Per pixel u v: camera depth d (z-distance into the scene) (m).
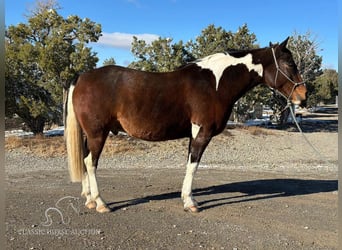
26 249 4.15
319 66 29.91
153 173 10.12
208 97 5.63
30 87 18.12
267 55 6.01
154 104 5.51
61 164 12.51
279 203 6.30
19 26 18.05
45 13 18.34
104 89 5.47
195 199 6.52
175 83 5.60
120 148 15.43
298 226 5.06
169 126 5.65
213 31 24.36
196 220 5.28
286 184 8.12
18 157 13.54
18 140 15.84
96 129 5.53
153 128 5.61
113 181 8.52
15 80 17.62
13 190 7.36
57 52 17.20
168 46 22.08
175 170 10.94
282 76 6.01
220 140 18.27
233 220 5.30
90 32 18.30
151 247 4.24
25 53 16.97
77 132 5.70
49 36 18.22
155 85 5.54
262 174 9.84
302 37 27.33
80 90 5.54
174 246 4.28
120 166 12.25
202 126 5.66
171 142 16.97
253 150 16.98
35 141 15.93
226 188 7.59
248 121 29.64
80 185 7.98
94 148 5.59
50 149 14.77
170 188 7.55
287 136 21.06
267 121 29.98
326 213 5.72
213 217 5.44
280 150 17.23
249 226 5.04
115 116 5.57
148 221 5.20
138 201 6.34
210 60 5.84
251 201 6.43
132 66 22.78
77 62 17.42
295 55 27.23
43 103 17.38
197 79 5.66
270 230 4.88
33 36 18.66
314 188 7.67
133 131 5.65
